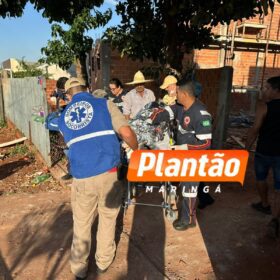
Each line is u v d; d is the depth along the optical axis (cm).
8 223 392
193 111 350
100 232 289
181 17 613
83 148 263
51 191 495
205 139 346
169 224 391
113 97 618
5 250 336
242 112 1173
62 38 932
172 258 324
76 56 958
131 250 337
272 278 295
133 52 693
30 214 415
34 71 1772
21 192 496
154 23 647
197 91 387
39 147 680
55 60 965
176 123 384
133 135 270
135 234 368
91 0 622
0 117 1157
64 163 598
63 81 463
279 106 354
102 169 265
